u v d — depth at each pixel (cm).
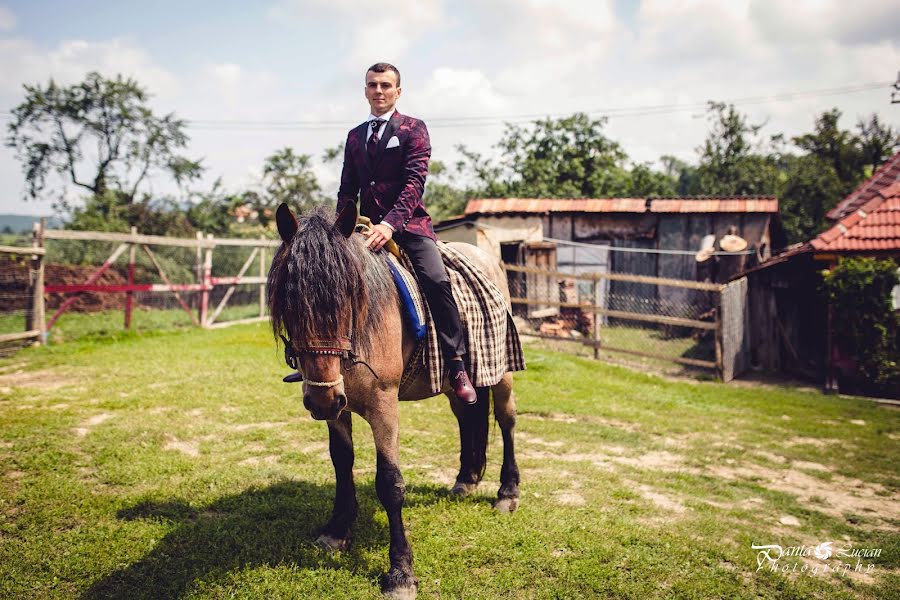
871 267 966
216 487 411
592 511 404
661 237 1708
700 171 2709
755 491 486
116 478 418
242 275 1514
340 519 338
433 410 666
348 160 350
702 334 1444
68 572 296
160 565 305
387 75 329
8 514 359
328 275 256
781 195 2597
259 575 299
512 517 384
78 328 1159
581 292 1761
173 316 1317
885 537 409
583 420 683
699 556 348
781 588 323
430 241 336
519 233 1504
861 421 795
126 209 2238
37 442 484
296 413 611
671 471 524
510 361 397
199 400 643
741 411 802
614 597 302
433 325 321
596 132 2453
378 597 287
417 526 364
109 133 2595
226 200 2483
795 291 1162
